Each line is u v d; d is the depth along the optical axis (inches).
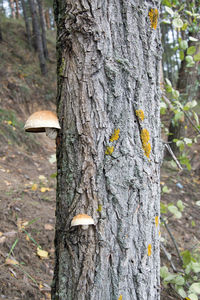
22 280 96.7
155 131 61.2
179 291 78.1
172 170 263.7
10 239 116.0
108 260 54.4
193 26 97.3
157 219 62.3
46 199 169.9
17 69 389.4
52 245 128.7
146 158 57.4
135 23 56.0
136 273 55.9
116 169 55.0
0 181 173.5
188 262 83.0
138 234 56.6
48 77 442.6
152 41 58.8
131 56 55.7
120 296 53.7
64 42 56.8
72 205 56.0
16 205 147.5
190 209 208.1
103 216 54.3
